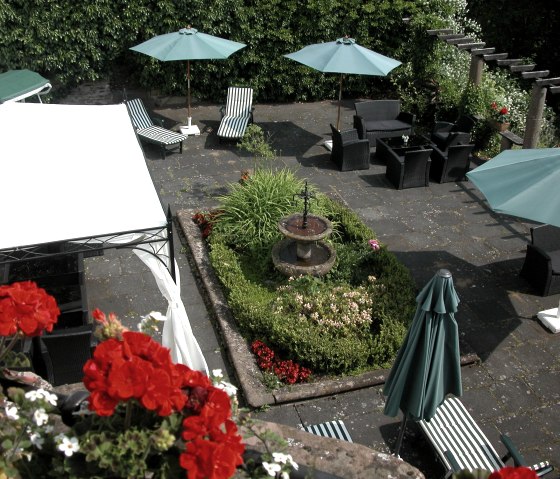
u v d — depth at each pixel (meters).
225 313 7.88
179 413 1.99
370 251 8.93
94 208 5.96
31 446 2.13
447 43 13.45
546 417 6.68
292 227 8.43
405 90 14.44
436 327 4.92
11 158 6.51
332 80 14.89
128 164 6.75
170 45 12.05
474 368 7.29
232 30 13.84
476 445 5.80
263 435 2.35
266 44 14.16
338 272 8.59
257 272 8.85
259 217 9.27
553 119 15.62
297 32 14.15
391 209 10.58
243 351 7.28
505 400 6.87
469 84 12.99
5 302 2.35
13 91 9.50
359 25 14.29
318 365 7.10
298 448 2.95
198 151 12.37
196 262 8.91
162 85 14.45
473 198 10.95
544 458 6.22
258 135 12.72
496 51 18.88
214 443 1.80
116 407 2.06
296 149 12.65
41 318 2.38
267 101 15.07
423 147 11.52
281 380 6.95
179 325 6.36
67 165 6.54
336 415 6.62
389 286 8.21
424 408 5.25
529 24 18.34
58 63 13.41
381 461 2.90
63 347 6.43
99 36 13.50
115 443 1.95
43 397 2.15
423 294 4.88
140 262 8.98
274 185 9.67
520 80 17.06
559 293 8.48
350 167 11.80
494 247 9.59
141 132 12.11
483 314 8.16
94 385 1.88
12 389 2.16
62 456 2.08
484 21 18.50
